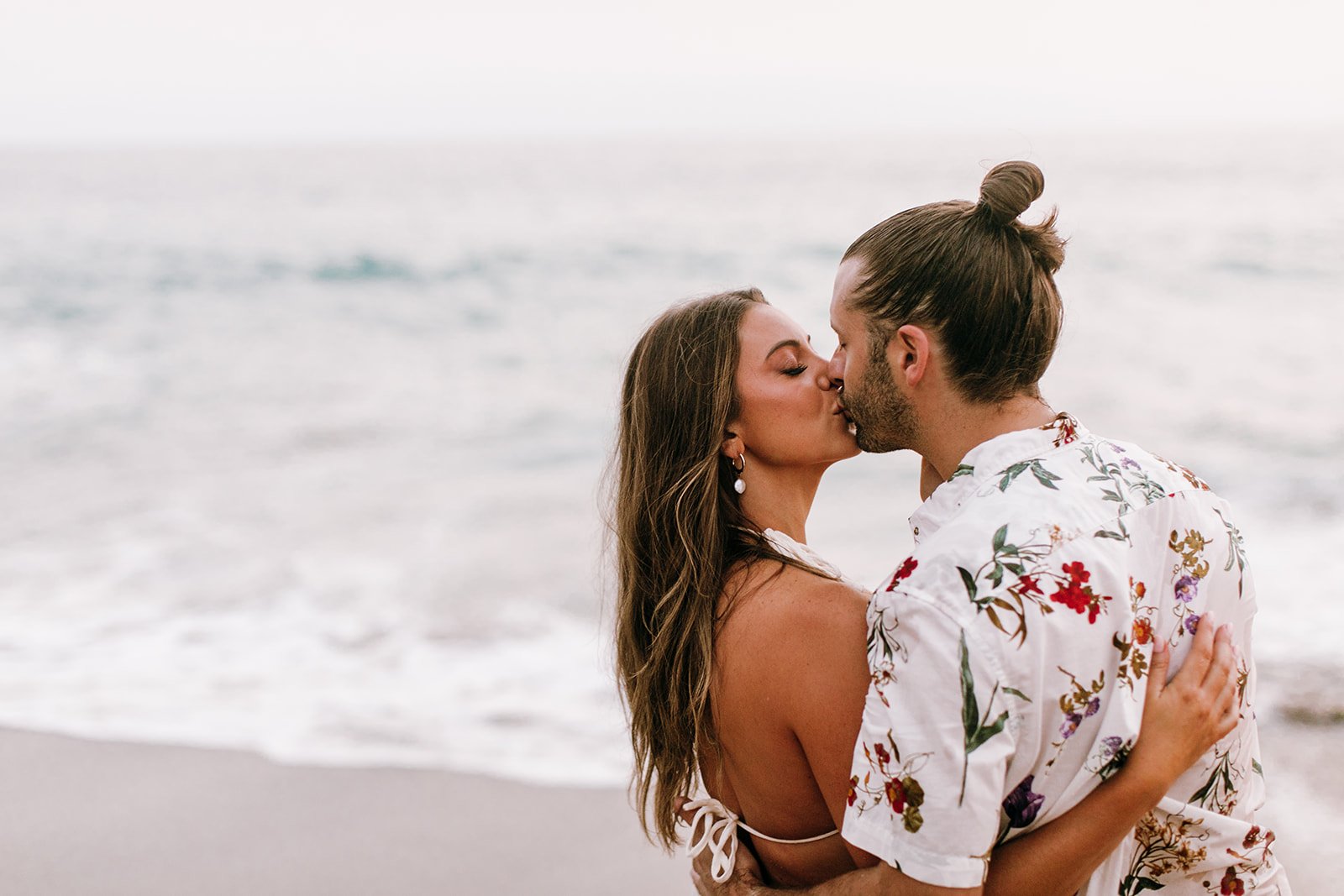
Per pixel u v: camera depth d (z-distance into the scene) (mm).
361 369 14492
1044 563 1218
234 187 54688
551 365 14570
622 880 3275
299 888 3258
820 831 1586
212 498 8602
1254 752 1447
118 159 108688
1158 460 1389
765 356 1691
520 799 3793
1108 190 35562
